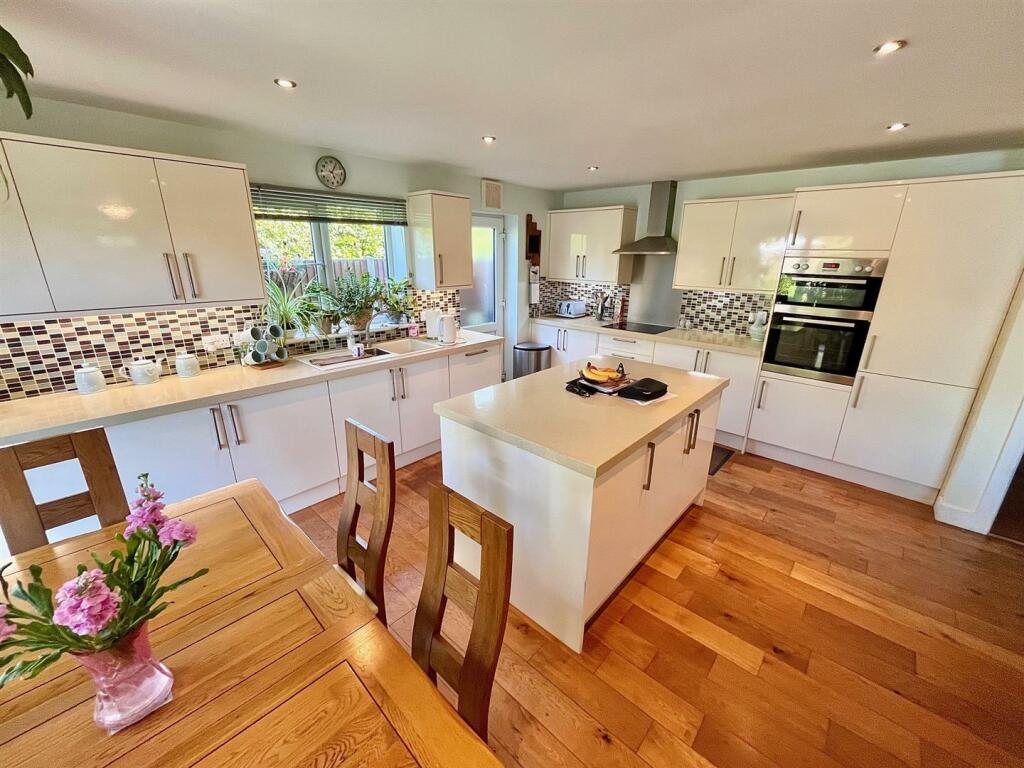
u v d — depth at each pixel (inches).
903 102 72.6
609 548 67.5
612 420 71.6
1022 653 67.4
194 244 86.0
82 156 71.8
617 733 55.7
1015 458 91.5
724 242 141.3
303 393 97.5
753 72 62.4
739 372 134.7
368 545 51.9
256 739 29.1
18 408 74.9
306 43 54.7
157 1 44.8
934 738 55.4
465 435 74.7
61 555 47.2
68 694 32.4
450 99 74.2
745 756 53.2
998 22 47.1
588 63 60.0
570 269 187.9
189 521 53.6
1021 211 87.7
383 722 30.3
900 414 109.0
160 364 94.0
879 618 73.9
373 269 130.4
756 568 86.0
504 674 63.6
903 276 102.7
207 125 89.7
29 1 44.4
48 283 72.1
